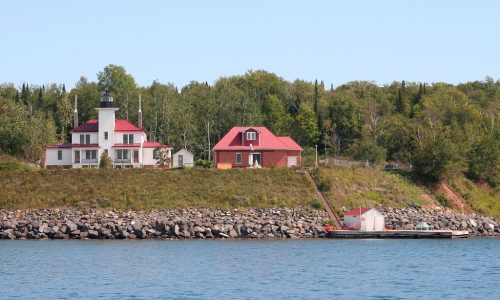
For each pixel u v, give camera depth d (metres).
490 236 194.25
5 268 131.25
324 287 113.88
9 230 178.38
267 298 105.62
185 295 107.44
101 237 176.38
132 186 197.25
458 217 199.62
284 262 138.25
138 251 153.50
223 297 106.06
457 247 163.88
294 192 195.62
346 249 158.00
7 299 104.75
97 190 195.62
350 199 195.75
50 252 152.38
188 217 182.75
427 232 181.75
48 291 110.38
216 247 160.00
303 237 178.62
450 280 120.25
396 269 131.00
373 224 183.25
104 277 122.19
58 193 195.25
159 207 187.62
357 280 119.88
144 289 111.81
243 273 126.19
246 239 175.75
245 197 191.25
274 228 178.88
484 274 126.25
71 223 179.38
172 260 140.62
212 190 195.12
